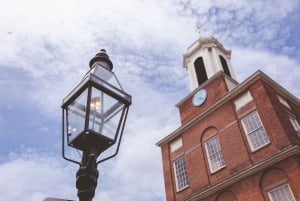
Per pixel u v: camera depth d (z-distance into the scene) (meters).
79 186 2.65
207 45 27.61
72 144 2.92
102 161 2.91
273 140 15.77
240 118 18.47
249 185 15.70
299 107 20.06
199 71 26.31
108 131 3.00
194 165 20.11
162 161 22.98
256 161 16.12
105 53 3.81
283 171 14.49
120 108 3.27
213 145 19.59
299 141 15.89
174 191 20.61
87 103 2.92
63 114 3.20
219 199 17.08
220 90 21.44
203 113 21.12
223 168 17.91
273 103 17.06
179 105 24.59
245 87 19.00
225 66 26.23
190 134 21.75
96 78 3.12
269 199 14.55
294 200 13.57
